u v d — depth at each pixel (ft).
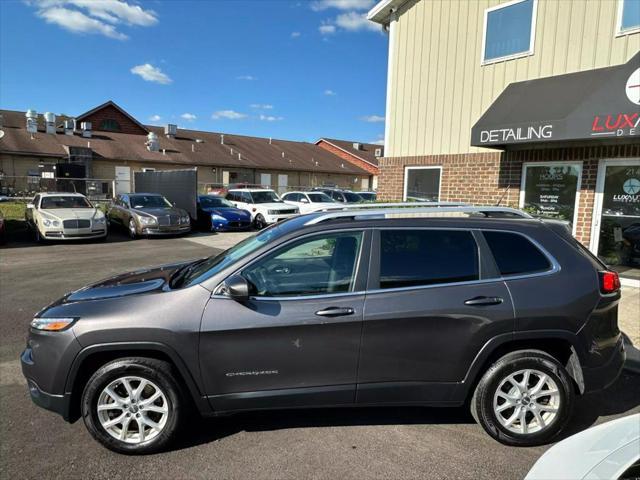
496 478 9.52
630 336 16.56
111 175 102.17
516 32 28.71
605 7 25.13
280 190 107.96
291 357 10.32
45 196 47.91
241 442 10.86
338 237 11.01
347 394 10.55
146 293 10.84
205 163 112.78
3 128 99.35
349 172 142.72
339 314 10.30
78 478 9.52
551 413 10.68
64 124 107.14
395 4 35.32
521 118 24.97
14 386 13.67
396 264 10.81
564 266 11.03
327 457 10.25
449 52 32.32
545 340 11.05
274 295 10.56
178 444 10.78
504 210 12.28
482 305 10.46
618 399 13.10
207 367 10.22
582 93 23.81
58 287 26.23
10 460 10.10
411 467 9.88
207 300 10.34
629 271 24.18
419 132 34.55
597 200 25.07
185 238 51.19
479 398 10.69
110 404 10.34
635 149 23.52
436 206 12.57
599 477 6.65
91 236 45.47
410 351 10.46
